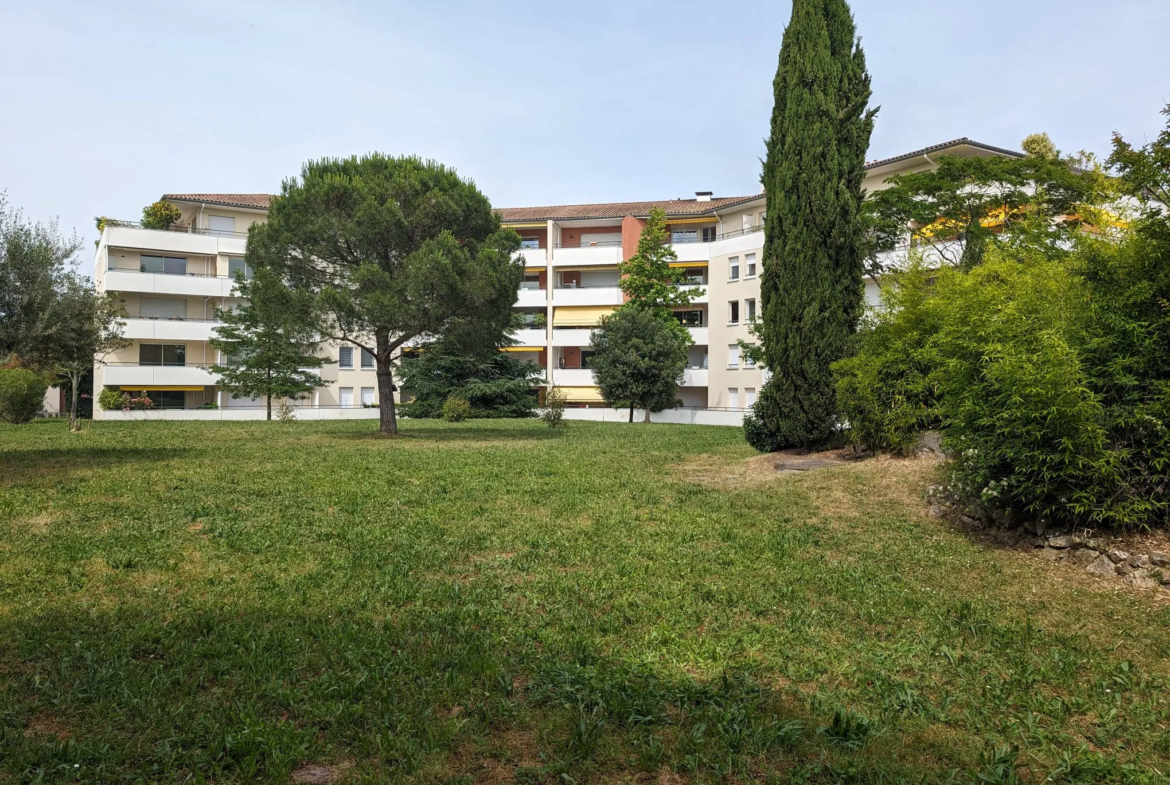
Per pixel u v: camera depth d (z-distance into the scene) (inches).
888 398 550.0
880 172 1429.6
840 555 348.5
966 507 395.5
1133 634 241.6
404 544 361.4
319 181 933.8
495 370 1868.8
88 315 628.7
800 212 659.4
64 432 1031.0
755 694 195.3
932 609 267.6
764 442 713.6
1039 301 364.5
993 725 180.7
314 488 522.9
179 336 1975.9
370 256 959.6
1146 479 311.4
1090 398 310.8
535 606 269.9
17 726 170.6
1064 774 159.2
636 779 155.7
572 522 418.3
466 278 913.5
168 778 151.4
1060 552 328.2
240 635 233.1
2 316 564.4
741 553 349.1
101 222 2137.1
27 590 277.6
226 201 2102.6
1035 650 230.2
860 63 676.7
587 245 2240.4
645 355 1626.5
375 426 1301.7
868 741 170.9
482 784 153.7
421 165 1001.5
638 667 212.1
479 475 600.7
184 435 1002.7
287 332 901.2
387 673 203.6
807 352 655.8
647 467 672.4
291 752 160.4
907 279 561.3
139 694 188.7
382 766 158.2
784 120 681.0
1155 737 174.4
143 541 357.7
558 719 178.5
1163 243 316.5
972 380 370.6
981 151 1300.4
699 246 1971.0
